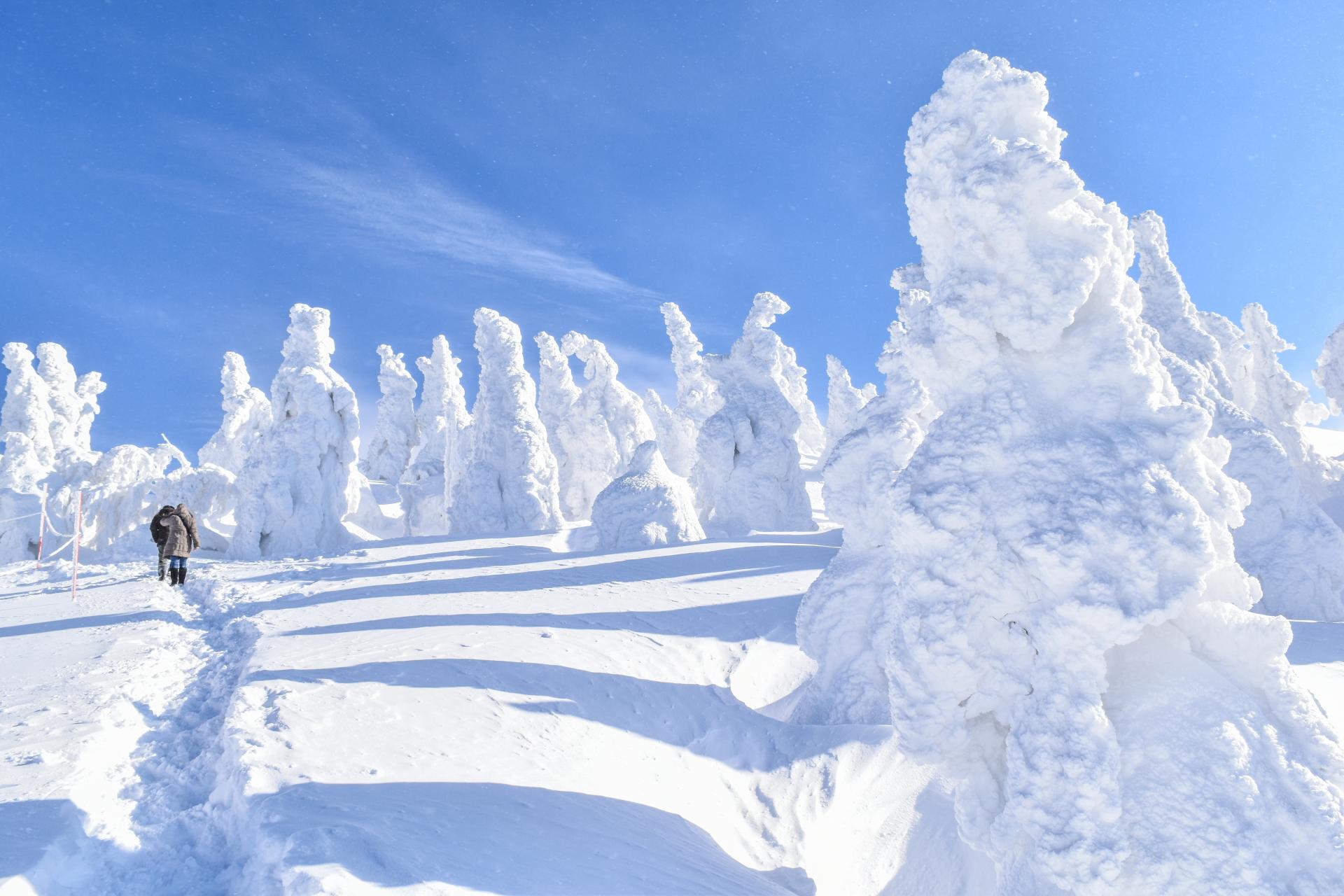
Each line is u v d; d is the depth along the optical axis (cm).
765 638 1138
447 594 1326
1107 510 455
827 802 724
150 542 2386
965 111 541
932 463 513
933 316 536
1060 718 438
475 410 2752
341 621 1073
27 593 1582
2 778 484
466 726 677
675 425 4600
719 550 1731
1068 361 514
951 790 679
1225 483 489
